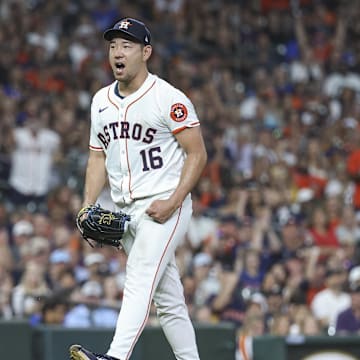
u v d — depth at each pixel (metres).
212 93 60.56
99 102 21.66
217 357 30.50
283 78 65.56
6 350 28.78
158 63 61.22
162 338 30.25
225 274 40.50
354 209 54.25
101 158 22.14
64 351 29.28
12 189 48.09
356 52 72.12
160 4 66.69
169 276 21.64
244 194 50.22
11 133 48.97
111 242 21.28
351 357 32.72
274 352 31.83
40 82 55.34
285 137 59.72
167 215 20.92
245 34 68.50
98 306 34.31
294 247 47.03
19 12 59.16
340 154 58.88
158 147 21.25
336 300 41.72
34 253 39.81
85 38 60.56
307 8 72.50
